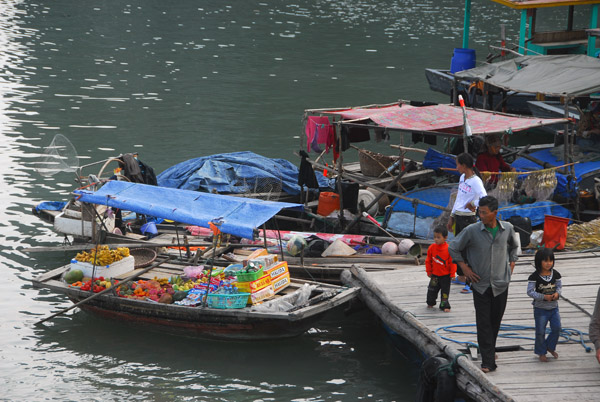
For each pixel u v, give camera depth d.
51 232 31.62
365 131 31.69
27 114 49.38
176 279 24.72
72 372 21.48
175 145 44.03
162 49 71.50
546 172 26.88
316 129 29.75
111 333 24.08
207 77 61.34
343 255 26.56
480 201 16.48
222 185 33.59
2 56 65.94
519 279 23.17
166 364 22.09
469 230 16.77
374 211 31.78
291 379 21.28
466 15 50.38
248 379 21.27
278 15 92.00
